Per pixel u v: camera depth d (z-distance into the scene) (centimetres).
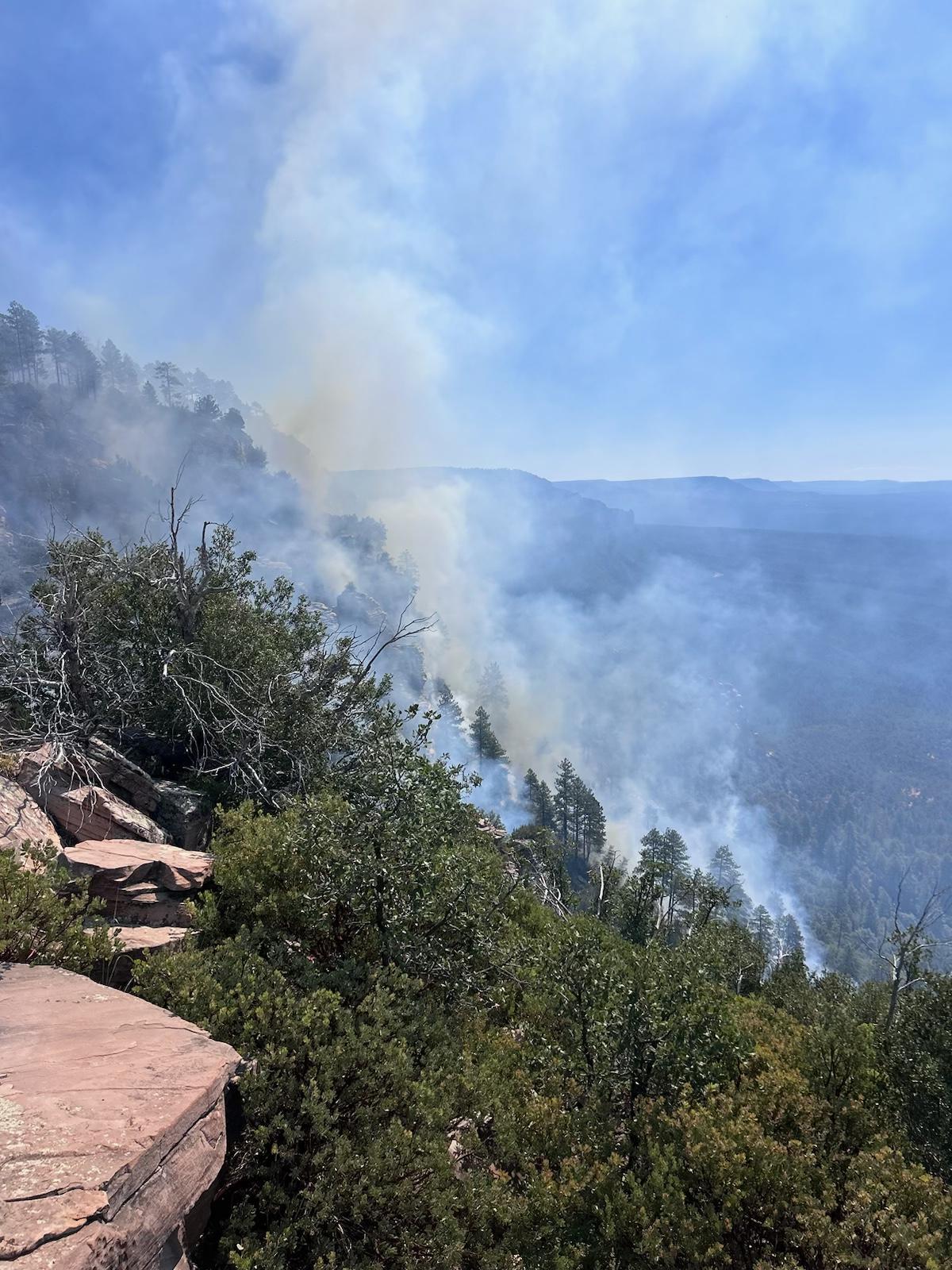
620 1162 671
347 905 862
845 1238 570
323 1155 498
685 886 3092
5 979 556
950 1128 947
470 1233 550
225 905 903
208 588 1697
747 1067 898
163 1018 531
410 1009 748
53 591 1529
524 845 2641
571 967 957
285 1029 581
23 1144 348
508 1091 737
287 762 1608
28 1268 281
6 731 1288
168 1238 363
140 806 1255
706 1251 572
